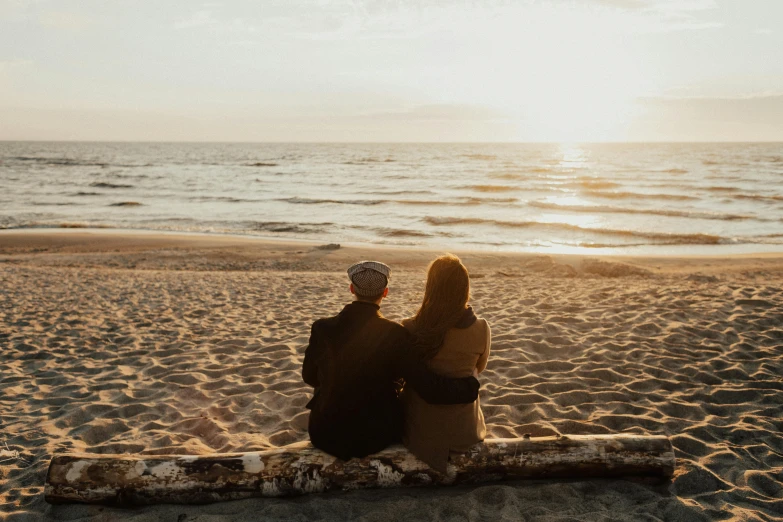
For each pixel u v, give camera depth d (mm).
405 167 68312
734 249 17656
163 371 5930
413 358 3133
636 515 3117
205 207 30656
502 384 5332
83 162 81000
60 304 9305
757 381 5223
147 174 56812
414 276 13094
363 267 3168
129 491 3215
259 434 4406
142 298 9797
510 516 3105
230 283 11352
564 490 3395
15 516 3182
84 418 4762
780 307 7613
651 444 3475
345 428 3236
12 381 5699
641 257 15727
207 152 138250
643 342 6363
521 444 3420
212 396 5219
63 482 3221
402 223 24062
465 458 3344
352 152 136500
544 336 6648
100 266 15289
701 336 6547
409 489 3387
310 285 11047
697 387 5148
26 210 29266
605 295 8977
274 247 17922
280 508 3162
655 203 29250
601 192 34219
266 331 7406
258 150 159000
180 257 16469
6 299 9711
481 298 9273
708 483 3504
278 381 5527
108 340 7102
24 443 4266
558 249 18141
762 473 3592
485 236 20734
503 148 178500
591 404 4871
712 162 70562
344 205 30875
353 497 3299
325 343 3189
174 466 3256
